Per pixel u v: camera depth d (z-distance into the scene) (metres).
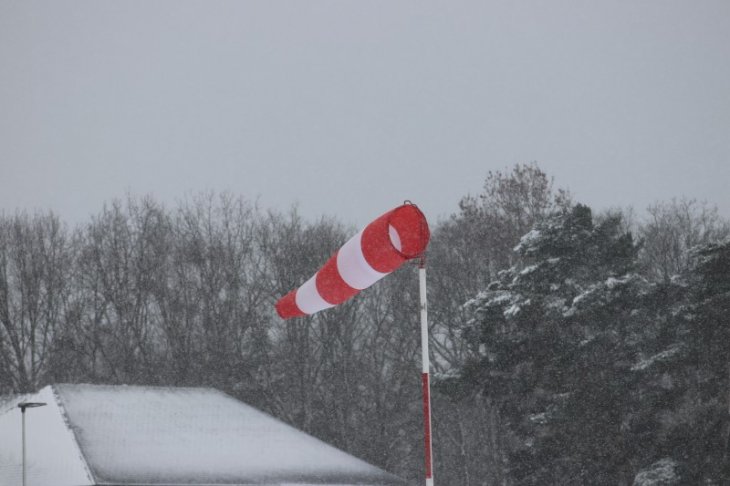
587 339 54.19
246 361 70.94
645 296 53.84
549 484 53.09
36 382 69.94
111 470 28.42
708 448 50.03
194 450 32.03
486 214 71.44
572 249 57.00
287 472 31.55
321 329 71.81
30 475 29.56
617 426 51.72
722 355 51.12
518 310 54.22
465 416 71.50
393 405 71.31
